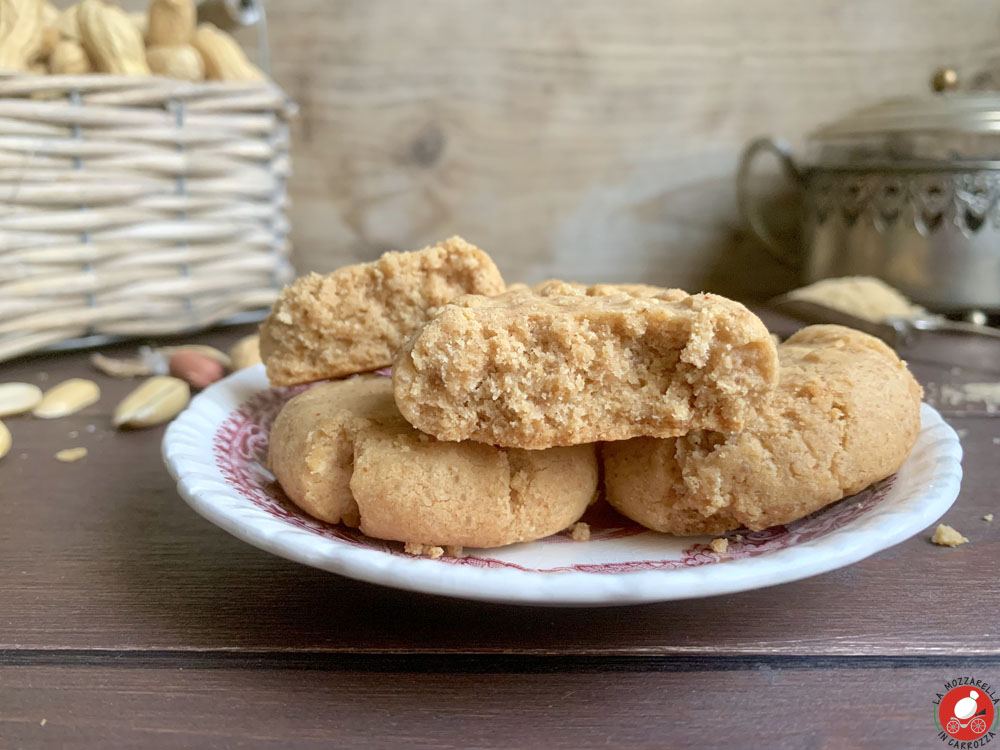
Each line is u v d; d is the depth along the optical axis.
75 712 0.10
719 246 0.34
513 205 0.33
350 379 0.16
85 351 0.26
